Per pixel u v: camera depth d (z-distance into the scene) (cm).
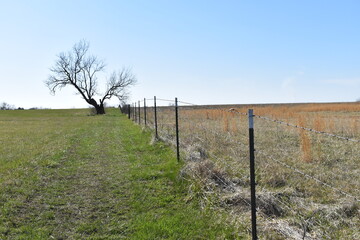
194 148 961
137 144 1335
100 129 2220
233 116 2234
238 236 442
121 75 5569
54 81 5369
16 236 468
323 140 1206
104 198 641
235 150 991
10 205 584
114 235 477
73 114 5700
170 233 468
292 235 431
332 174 729
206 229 477
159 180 743
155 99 1319
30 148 1273
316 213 503
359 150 996
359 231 448
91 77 5491
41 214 554
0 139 1609
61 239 466
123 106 5619
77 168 916
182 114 2605
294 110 4228
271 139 1231
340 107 4838
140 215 544
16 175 801
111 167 925
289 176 713
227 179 671
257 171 751
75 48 5338
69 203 612
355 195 584
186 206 578
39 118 4284
